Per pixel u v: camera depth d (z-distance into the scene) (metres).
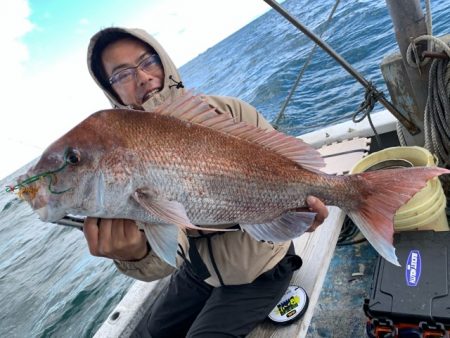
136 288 0.96
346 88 2.83
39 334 2.18
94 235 0.51
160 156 0.50
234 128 0.55
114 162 0.49
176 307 0.81
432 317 0.61
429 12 0.88
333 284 0.97
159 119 0.51
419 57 0.94
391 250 0.53
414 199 0.80
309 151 0.58
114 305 2.10
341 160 1.12
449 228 0.98
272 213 0.57
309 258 0.81
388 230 0.55
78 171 0.49
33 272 3.37
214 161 0.53
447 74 0.91
